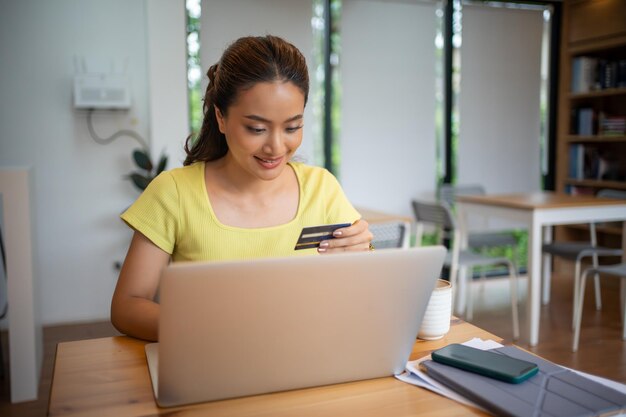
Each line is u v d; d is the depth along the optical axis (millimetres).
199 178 1243
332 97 4254
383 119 4402
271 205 1266
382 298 829
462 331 1161
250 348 792
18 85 3428
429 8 4461
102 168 3623
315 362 844
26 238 2316
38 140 3494
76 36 3500
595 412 759
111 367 968
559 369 908
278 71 1027
